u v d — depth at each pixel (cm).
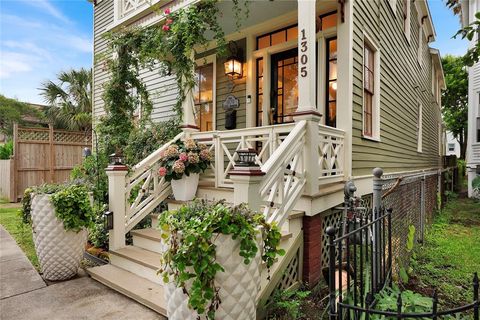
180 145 408
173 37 421
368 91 491
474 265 377
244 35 541
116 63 513
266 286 243
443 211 779
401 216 327
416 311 202
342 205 371
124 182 352
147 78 670
